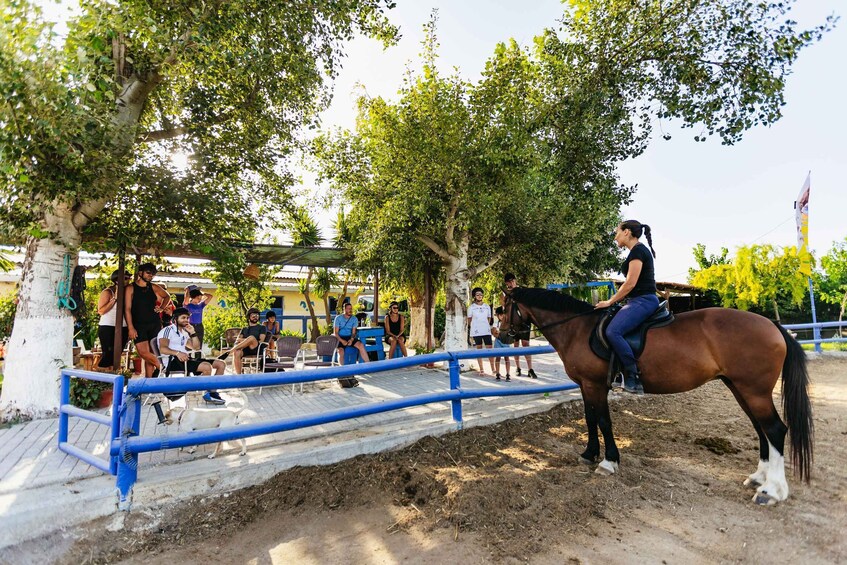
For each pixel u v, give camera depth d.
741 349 3.88
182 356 6.01
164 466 4.03
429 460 4.67
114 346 6.68
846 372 10.58
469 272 10.41
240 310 14.15
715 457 4.89
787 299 27.45
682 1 8.04
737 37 7.95
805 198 14.75
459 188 9.02
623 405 6.96
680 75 8.47
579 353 4.58
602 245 16.06
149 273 6.58
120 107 6.34
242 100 7.64
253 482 4.01
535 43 9.05
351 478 4.12
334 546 3.21
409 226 9.94
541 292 5.03
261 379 3.98
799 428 3.77
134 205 6.69
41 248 5.88
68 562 3.05
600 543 3.18
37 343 5.71
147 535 3.36
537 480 4.07
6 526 3.06
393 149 9.31
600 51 8.64
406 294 17.06
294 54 7.34
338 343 8.45
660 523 3.46
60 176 5.09
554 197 9.96
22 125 4.78
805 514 3.54
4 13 4.60
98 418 3.80
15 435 4.90
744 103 8.09
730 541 3.19
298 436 4.87
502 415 5.98
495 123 8.58
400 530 3.38
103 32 5.00
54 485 3.55
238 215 7.55
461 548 3.11
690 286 22.39
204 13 5.91
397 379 9.06
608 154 9.89
